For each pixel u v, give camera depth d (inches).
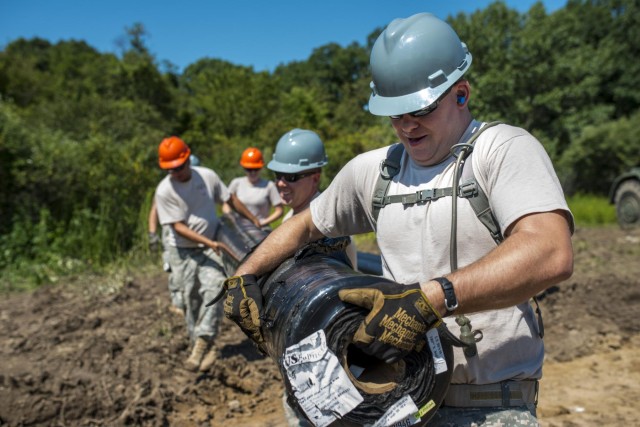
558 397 196.2
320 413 64.6
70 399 181.2
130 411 179.6
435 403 66.5
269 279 80.4
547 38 815.1
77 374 198.5
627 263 359.9
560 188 65.4
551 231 60.3
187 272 211.2
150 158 501.4
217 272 207.5
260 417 185.6
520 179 64.9
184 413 187.0
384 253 79.4
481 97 808.9
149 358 215.6
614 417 178.5
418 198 74.0
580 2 1593.3
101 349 219.5
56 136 453.1
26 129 434.3
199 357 206.7
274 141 1274.6
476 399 74.9
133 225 410.9
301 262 78.5
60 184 415.8
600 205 666.2
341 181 83.9
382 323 58.0
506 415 74.1
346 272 72.1
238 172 683.4
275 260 82.8
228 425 180.7
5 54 1510.8
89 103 970.1
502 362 74.5
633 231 522.3
